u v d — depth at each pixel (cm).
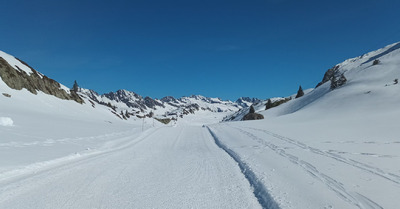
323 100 6012
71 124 2822
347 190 604
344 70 11525
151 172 856
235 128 3156
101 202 548
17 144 1233
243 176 816
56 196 569
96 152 1235
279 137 1844
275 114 7988
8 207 491
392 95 4541
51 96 5297
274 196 573
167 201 570
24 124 2148
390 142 1307
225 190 662
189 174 840
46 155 1016
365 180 683
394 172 756
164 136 2372
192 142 1998
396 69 6594
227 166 980
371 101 4488
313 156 1051
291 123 3388
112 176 777
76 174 775
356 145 1272
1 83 4169
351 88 6122
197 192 641
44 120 2744
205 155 1285
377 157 973
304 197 563
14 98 3994
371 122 2427
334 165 870
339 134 1769
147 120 11206
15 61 5206
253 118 6328
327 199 546
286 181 696
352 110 4262
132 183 708
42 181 675
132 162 1026
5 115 2455
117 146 1515
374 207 496
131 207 527
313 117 4253
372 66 7819
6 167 761
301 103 7994
